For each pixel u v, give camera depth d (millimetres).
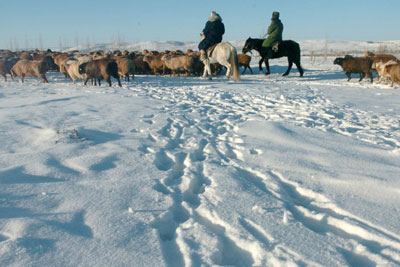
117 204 2320
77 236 1892
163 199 2424
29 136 4090
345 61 12180
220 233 2025
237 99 7926
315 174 2891
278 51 14469
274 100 7629
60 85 11000
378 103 7078
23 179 2764
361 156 3348
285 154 3461
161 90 9688
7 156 3299
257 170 3012
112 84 11484
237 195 2457
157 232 1963
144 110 6137
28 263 1628
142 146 3785
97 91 9117
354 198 2396
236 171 2982
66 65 11461
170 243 1902
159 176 2898
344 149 3598
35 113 5555
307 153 3477
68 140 3883
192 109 6461
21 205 2283
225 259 1784
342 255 1687
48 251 1736
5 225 1993
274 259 1670
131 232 1948
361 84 11445
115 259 1688
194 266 1638
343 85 11172
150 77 15195
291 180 2773
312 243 1806
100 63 10047
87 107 6277
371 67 12086
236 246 1867
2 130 4340
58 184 2670
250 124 4926
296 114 5820
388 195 2418
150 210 2248
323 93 8922
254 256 1761
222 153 3623
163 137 4211
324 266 1602
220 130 4785
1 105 6438
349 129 4672
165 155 3566
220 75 16219
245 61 16438
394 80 10219
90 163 3152
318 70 17984
